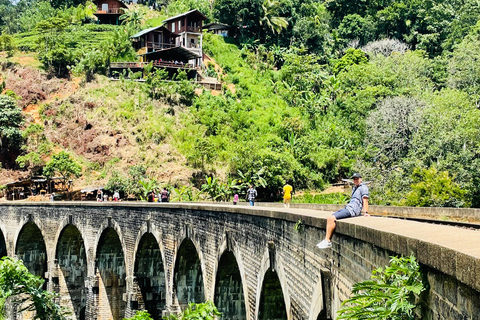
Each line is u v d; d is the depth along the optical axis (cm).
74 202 5134
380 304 1143
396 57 10662
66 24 13375
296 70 12488
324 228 1728
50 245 5572
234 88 12181
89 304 4800
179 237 3534
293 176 9219
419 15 13212
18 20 17262
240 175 8944
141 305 4197
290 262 2094
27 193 9162
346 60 12300
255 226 2489
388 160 6562
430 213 2966
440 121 6097
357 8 14912
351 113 10419
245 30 14075
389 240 1198
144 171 9356
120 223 4450
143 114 10475
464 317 907
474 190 5353
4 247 6950
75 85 11244
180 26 12725
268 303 2423
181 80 11119
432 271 1020
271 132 10750
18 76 11238
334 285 1667
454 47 10962
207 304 2319
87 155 9912
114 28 13775
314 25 13912
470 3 12406
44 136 10188
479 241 992
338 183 9562
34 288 3005
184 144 9994
